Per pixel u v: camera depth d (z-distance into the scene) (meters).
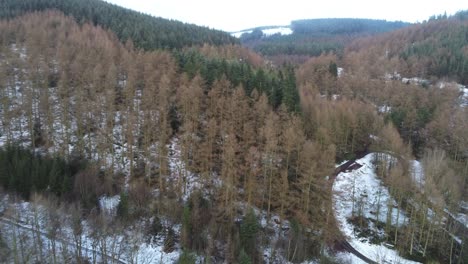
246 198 54.00
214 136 57.53
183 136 58.38
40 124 67.19
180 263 41.44
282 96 71.38
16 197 49.91
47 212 46.19
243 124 59.84
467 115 80.25
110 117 62.94
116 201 53.69
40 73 73.69
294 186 53.72
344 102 80.56
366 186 65.56
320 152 53.34
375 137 77.50
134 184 55.28
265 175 52.31
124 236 46.62
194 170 58.28
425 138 78.69
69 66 77.31
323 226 49.03
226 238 47.53
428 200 53.38
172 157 62.91
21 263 38.75
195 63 80.31
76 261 41.62
